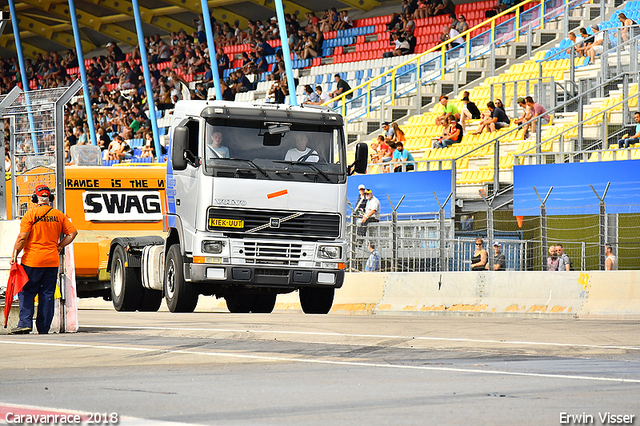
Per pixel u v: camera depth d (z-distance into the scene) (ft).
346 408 41.78
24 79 334.65
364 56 318.45
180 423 37.45
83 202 135.03
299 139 111.04
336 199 111.34
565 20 232.73
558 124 190.90
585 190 143.02
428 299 124.77
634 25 193.36
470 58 240.12
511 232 159.43
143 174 137.18
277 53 345.51
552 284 113.19
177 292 113.39
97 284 136.36
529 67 224.94
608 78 195.21
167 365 59.00
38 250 80.94
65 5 429.79
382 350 68.18
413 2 314.14
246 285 110.73
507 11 240.32
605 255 133.18
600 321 97.91
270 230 109.50
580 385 50.01
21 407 41.34
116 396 45.06
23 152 90.38
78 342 73.15
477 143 199.62
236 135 109.09
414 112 241.55
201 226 107.76
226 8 391.86
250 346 70.54
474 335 79.30
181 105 114.42
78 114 389.60
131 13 409.49
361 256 158.71
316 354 65.46
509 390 47.93
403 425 37.55
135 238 128.57
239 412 40.45
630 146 165.48
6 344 71.20
